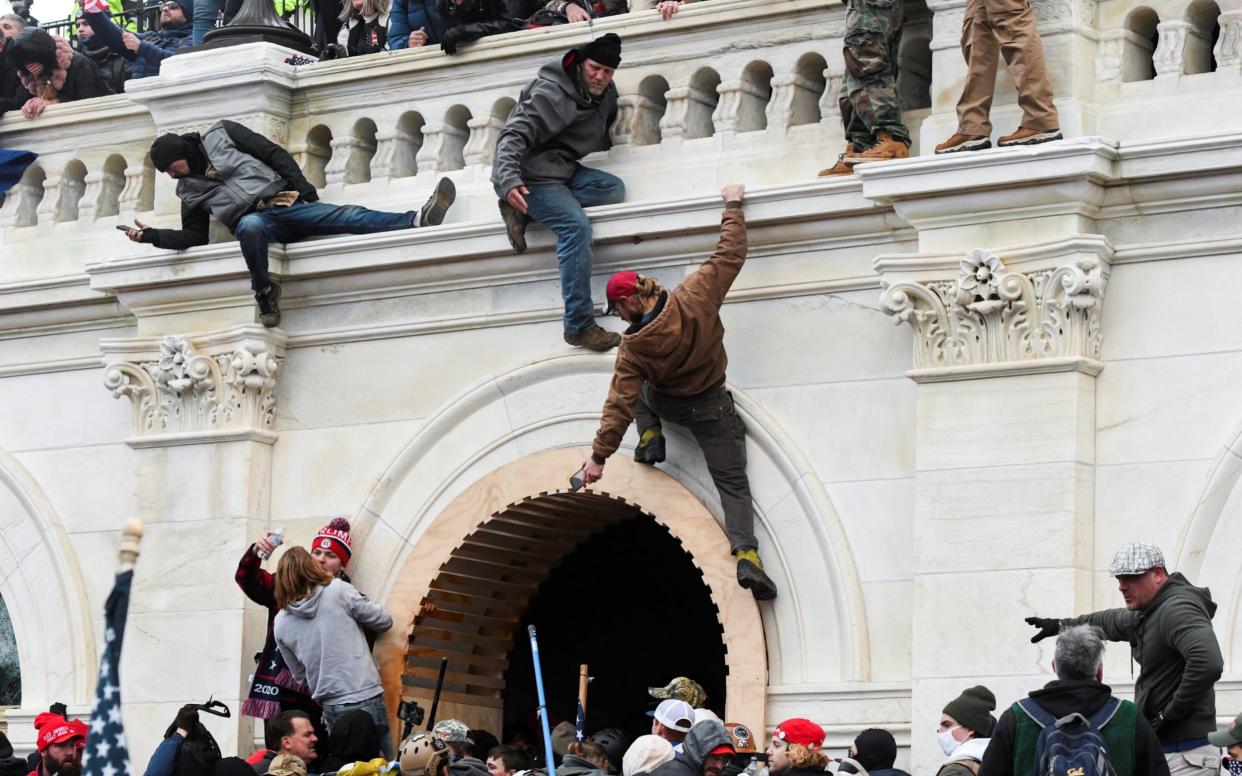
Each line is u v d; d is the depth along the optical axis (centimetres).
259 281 1464
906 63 1350
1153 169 1218
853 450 1306
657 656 1638
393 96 1496
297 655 1396
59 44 1664
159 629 1494
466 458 1432
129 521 654
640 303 1291
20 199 1630
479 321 1433
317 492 1477
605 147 1409
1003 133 1266
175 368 1499
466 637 1473
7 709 1572
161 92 1538
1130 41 1263
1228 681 1182
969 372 1248
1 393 1608
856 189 1297
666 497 1355
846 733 1281
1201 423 1210
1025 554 1224
